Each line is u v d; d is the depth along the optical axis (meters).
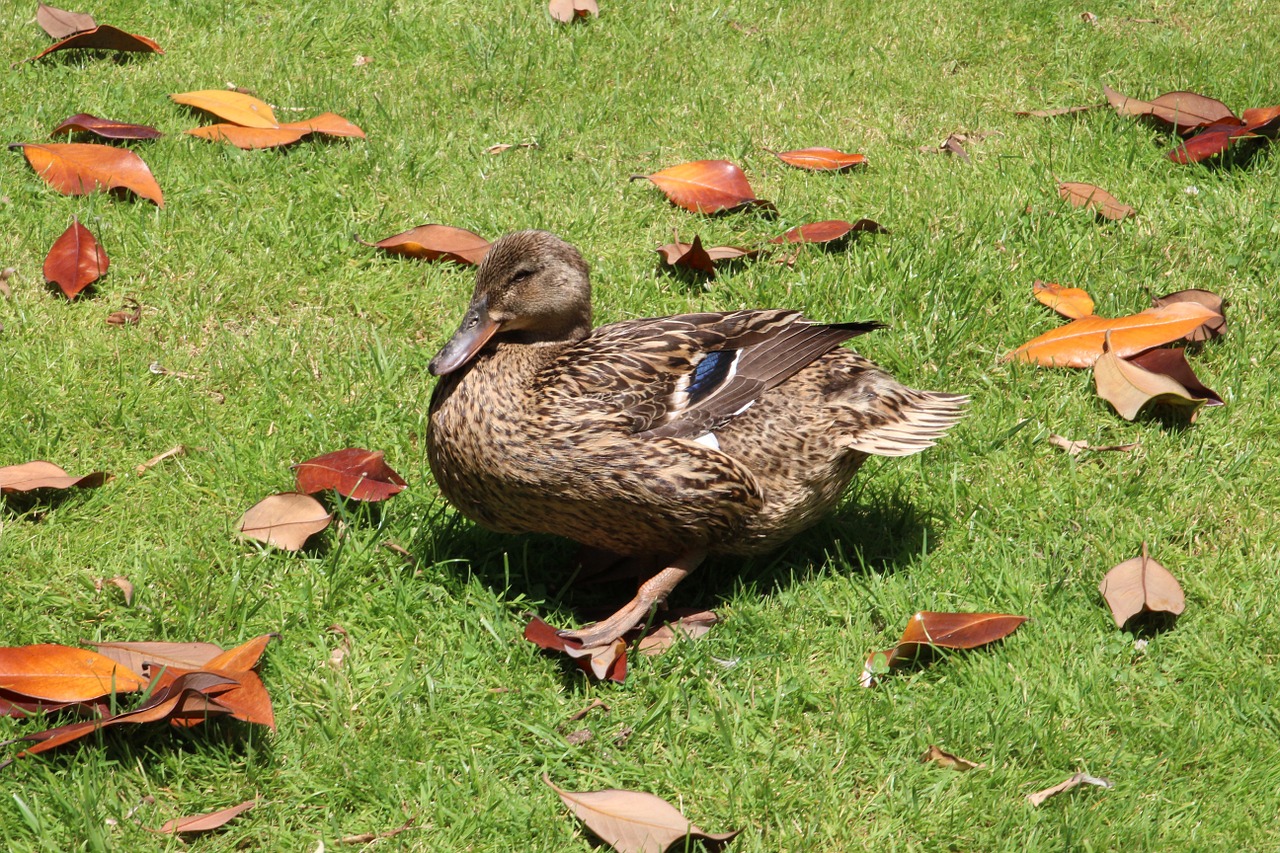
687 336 5.39
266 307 6.91
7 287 6.72
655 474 5.00
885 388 5.49
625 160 8.29
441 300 7.05
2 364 6.21
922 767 4.59
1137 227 7.71
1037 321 7.00
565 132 8.54
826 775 4.55
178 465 5.85
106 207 7.38
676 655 5.01
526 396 5.10
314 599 5.20
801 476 5.30
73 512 5.52
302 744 4.57
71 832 4.19
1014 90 9.23
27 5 9.38
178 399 6.18
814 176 8.20
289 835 4.26
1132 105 8.75
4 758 4.35
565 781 4.55
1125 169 8.29
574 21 9.77
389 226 7.53
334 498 5.64
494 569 5.51
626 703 4.84
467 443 5.14
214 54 9.05
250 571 5.25
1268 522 5.75
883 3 10.23
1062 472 6.07
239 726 4.61
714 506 5.09
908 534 5.72
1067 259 7.44
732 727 4.73
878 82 9.24
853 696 4.88
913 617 4.98
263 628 5.04
